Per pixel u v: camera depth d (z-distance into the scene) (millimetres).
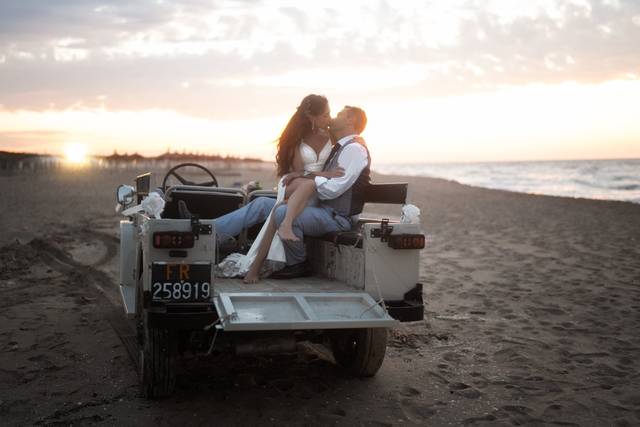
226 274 4883
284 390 4414
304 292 4184
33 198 22047
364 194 5117
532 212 20562
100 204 20297
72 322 6215
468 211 20953
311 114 5094
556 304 7328
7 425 3717
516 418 3979
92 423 3760
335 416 3943
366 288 4281
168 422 3791
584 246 12391
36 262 9602
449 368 4992
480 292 8047
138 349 5277
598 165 136125
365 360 4531
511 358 5266
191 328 3740
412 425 3842
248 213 5109
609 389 4539
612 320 6574
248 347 4004
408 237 4281
